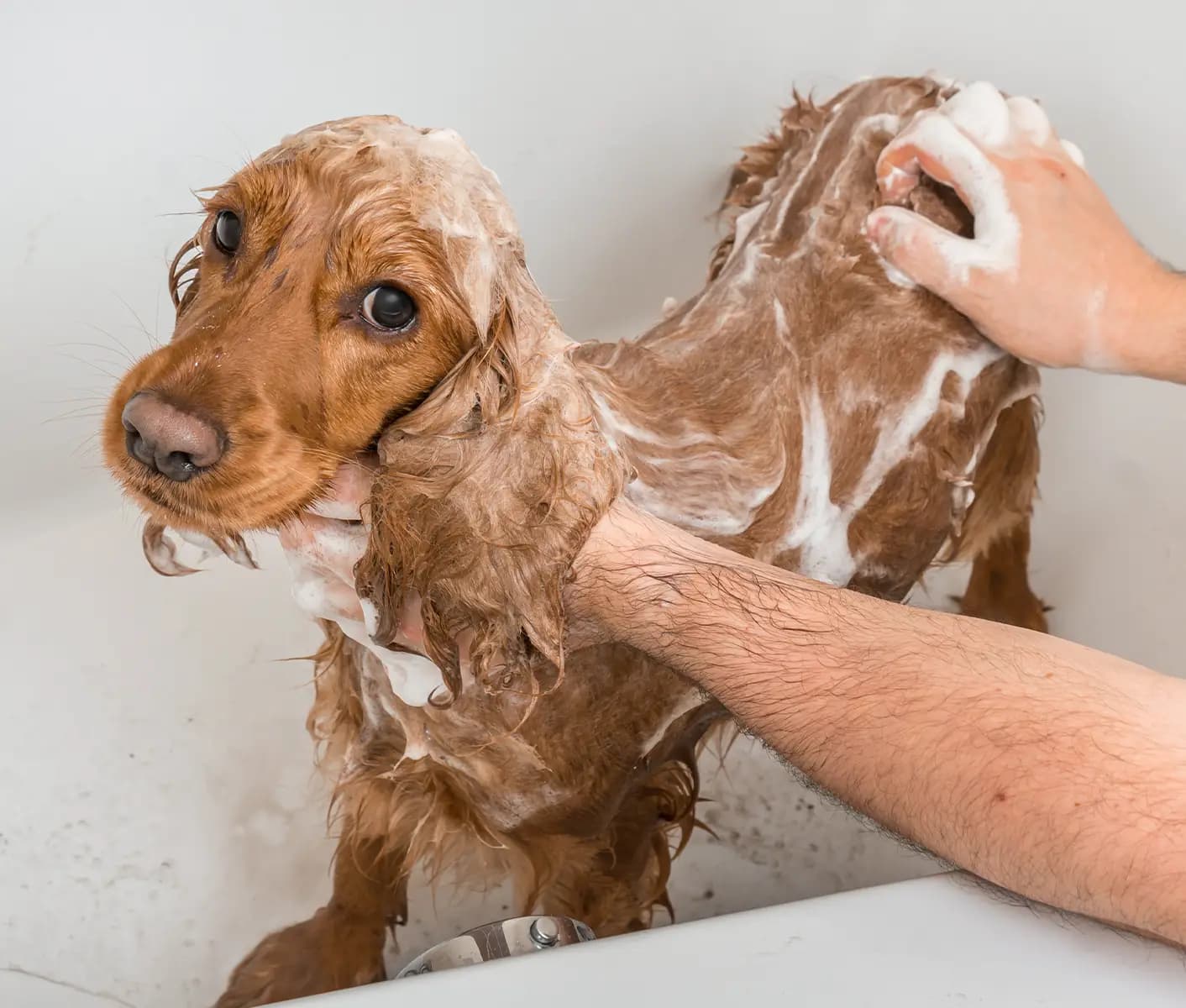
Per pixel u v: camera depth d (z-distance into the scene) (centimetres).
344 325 82
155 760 159
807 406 122
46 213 143
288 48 146
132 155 145
